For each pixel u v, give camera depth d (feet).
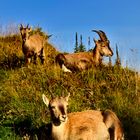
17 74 55.01
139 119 47.32
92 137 39.14
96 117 40.22
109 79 55.77
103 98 51.19
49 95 50.62
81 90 52.47
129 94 52.65
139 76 56.18
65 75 55.88
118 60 58.70
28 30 60.49
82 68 59.26
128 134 44.70
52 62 61.87
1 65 60.75
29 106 47.37
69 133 38.75
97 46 60.39
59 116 37.58
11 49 66.13
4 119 45.03
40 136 42.32
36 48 60.39
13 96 49.11
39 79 53.88
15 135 42.32
